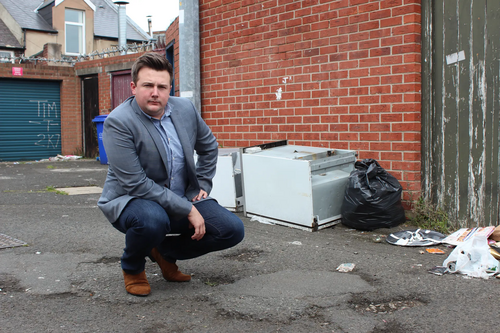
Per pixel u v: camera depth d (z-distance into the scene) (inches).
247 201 210.1
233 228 117.4
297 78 231.6
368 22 201.8
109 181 115.2
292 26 231.8
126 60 504.7
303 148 207.8
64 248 164.9
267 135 248.7
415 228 183.9
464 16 176.9
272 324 102.8
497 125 169.9
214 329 100.7
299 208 188.4
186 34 277.1
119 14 818.2
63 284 128.5
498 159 170.4
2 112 555.2
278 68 240.1
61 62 601.9
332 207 192.9
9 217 217.2
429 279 130.1
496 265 131.5
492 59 169.9
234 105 265.0
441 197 188.5
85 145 590.9
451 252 144.9
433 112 188.4
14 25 893.8
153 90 106.3
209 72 277.7
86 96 581.0
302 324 102.7
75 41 965.8
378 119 200.8
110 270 140.3
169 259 127.8
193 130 118.7
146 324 103.1
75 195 285.3
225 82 268.7
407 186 193.3
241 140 262.8
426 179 191.9
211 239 119.3
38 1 1002.1
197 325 102.7
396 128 195.2
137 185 107.7
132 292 119.4
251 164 205.0
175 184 116.6
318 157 195.5
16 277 134.3
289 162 189.2
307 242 171.0
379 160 201.8
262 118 250.5
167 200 109.3
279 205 195.9
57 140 592.4
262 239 175.5
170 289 124.6
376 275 134.3
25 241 174.2
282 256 154.6
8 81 556.7
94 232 187.8
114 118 106.7
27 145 573.0
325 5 217.2
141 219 106.5
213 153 125.0
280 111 241.0
